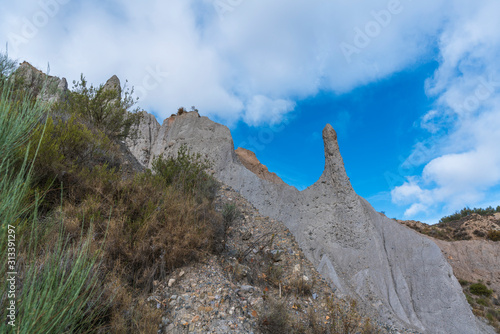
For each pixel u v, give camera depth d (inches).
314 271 370.6
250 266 283.3
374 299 434.6
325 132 615.5
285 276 309.3
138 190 243.1
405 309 465.4
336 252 486.0
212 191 375.6
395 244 548.4
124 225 199.3
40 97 109.1
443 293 494.9
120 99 379.9
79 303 85.7
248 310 193.9
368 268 473.1
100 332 120.0
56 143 215.2
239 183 591.8
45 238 113.3
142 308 157.6
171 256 205.3
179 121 787.4
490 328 588.4
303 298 271.3
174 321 163.5
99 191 209.9
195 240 231.9
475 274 1363.2
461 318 468.1
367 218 540.7
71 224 163.9
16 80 118.9
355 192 546.0
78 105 335.6
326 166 594.2
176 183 327.3
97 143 274.1
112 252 174.1
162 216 230.2
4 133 91.7
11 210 74.3
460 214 2237.9
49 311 67.4
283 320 190.2
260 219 462.3
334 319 229.9
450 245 1542.8
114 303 138.5
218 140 695.1
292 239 442.9
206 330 162.7
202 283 201.0
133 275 178.4
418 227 1918.1
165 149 727.1
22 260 87.5
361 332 240.1
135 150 736.3
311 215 532.7
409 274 518.9
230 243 314.5
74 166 209.9
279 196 565.6
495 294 1216.2
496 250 1429.6
